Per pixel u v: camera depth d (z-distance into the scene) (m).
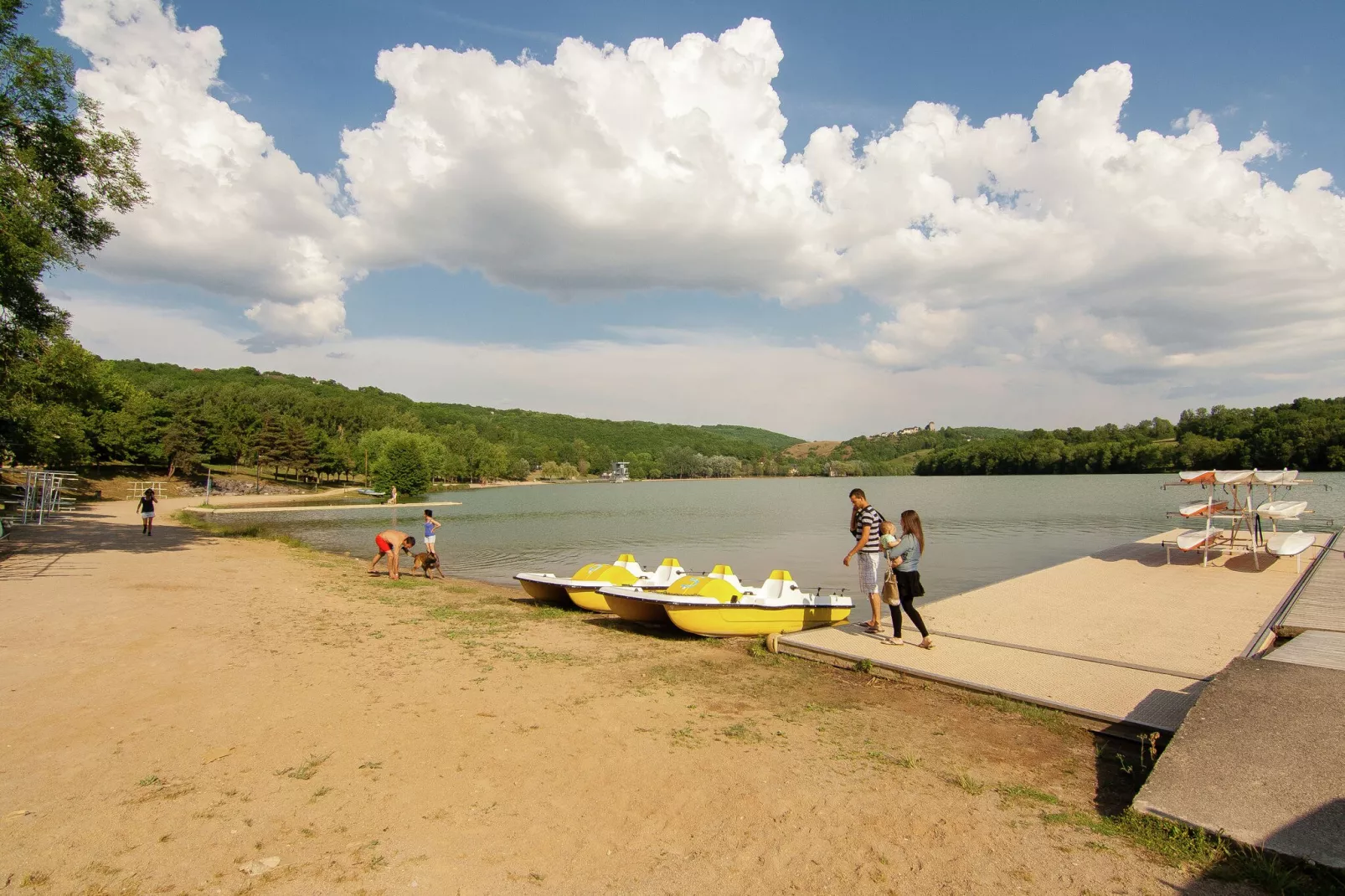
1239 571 14.67
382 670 8.26
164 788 4.91
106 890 3.68
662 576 13.72
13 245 15.78
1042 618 10.79
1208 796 4.48
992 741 6.26
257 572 17.03
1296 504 16.95
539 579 13.77
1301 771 4.42
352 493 80.44
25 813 4.49
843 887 3.91
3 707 6.44
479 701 7.15
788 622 11.23
